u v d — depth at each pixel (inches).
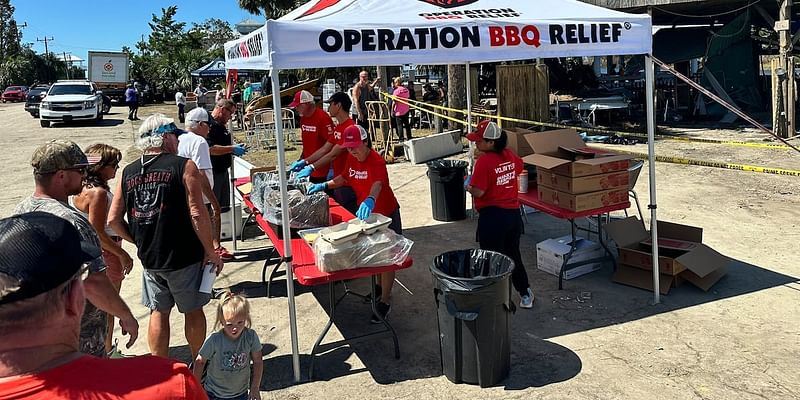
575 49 182.7
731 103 668.1
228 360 125.2
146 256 144.1
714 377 151.8
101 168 146.5
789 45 516.1
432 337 185.0
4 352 48.3
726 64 678.5
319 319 202.4
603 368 159.3
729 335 174.2
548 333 182.5
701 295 204.5
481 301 147.3
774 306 192.1
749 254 241.9
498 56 172.7
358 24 157.5
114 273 152.2
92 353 117.6
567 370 159.2
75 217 107.9
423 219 328.2
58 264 49.3
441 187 317.1
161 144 144.8
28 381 48.0
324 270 152.3
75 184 116.0
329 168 239.3
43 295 48.4
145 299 151.2
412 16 170.7
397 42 160.7
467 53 169.2
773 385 146.7
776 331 175.2
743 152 466.0
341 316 203.6
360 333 189.8
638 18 189.3
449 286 148.4
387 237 159.5
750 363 157.8
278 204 183.5
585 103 607.8
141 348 184.9
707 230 275.7
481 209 191.2
